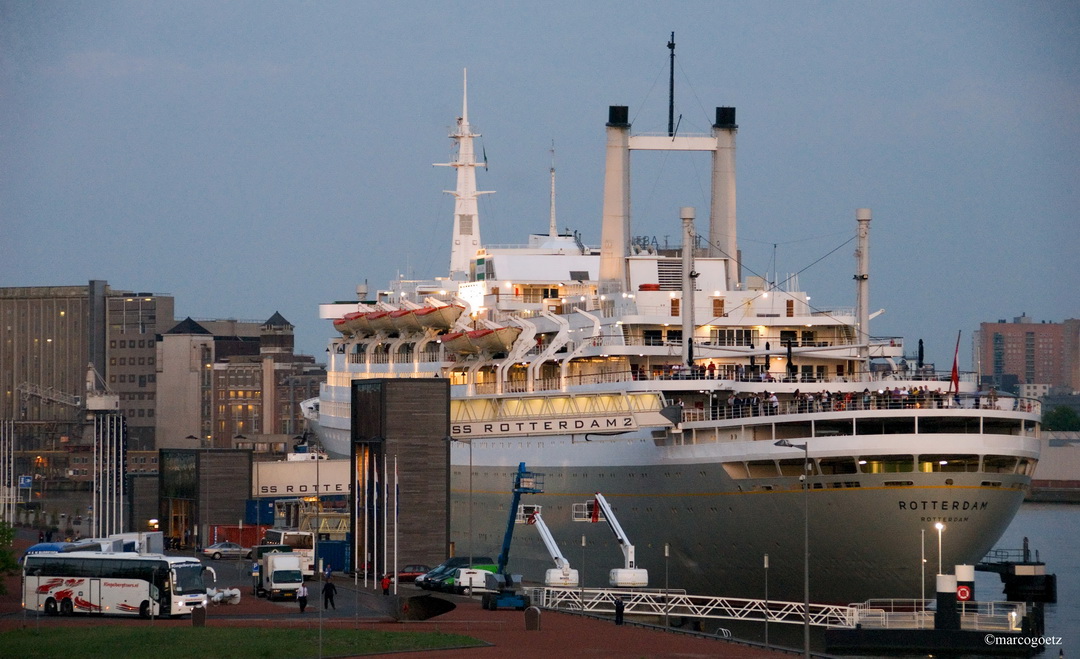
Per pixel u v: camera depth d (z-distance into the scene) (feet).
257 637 605.73
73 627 650.02
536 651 588.91
